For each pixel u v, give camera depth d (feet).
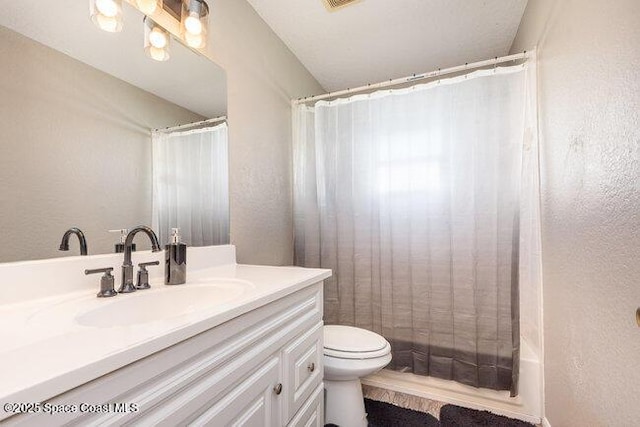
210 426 2.04
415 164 5.78
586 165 3.39
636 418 2.53
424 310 5.74
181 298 3.21
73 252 2.88
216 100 4.68
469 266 5.38
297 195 6.69
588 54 3.30
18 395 1.14
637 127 2.48
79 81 3.00
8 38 2.51
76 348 1.52
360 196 6.17
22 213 2.53
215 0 4.72
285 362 2.96
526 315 5.25
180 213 4.05
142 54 3.63
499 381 5.21
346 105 6.26
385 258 5.98
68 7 2.94
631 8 2.54
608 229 2.95
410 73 7.98
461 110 5.45
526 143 5.13
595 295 3.22
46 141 2.72
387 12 5.74
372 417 5.19
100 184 3.14
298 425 3.15
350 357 4.43
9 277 2.41
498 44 6.80
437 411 5.36
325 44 6.72
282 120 6.45
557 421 4.34
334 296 6.37
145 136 3.64
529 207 5.16
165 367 1.76
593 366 3.27
